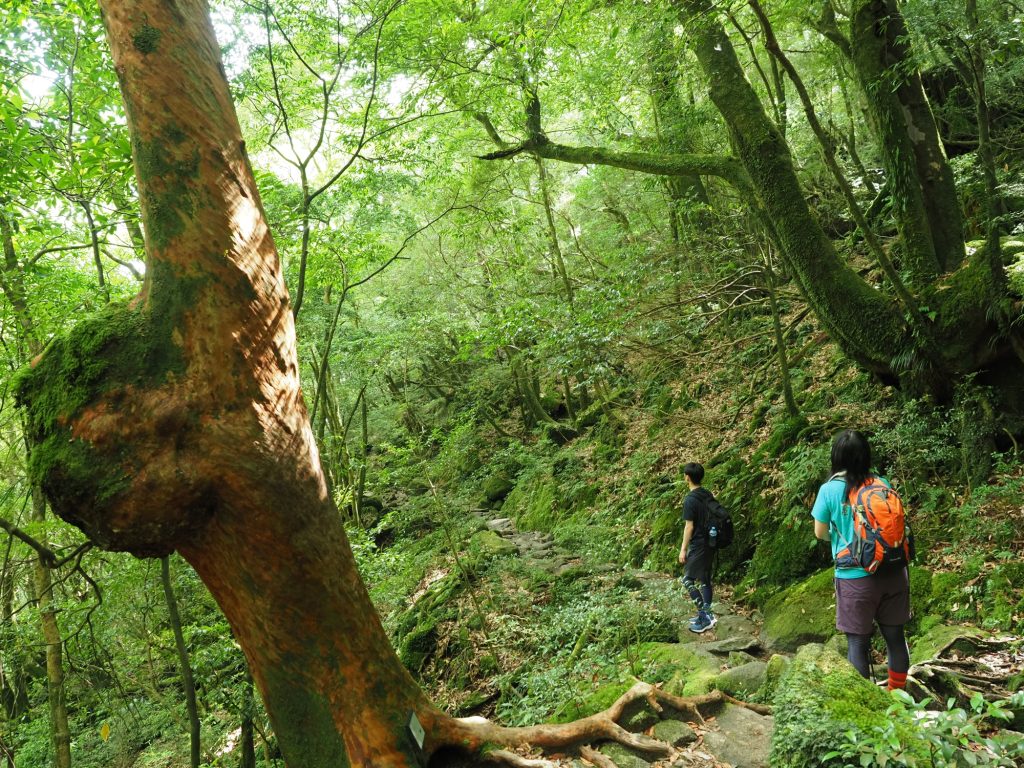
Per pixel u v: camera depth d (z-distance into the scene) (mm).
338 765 3203
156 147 2932
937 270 7039
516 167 15500
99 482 2764
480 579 10055
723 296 11367
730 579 7867
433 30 8719
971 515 5891
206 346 2877
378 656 3367
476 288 17312
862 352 7402
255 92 7672
